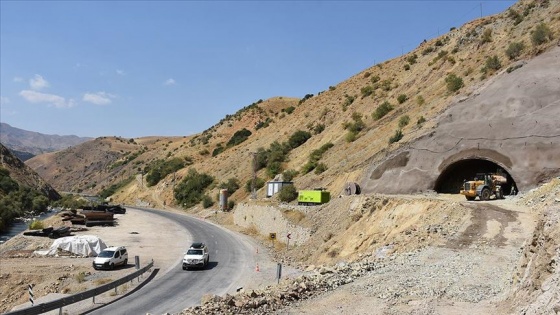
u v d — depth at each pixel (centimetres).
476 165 3978
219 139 14975
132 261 3931
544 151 3447
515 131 3662
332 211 4078
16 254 4375
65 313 2167
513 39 5438
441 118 4338
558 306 884
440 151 4019
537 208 2592
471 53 6178
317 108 10256
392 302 1433
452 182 4041
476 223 2386
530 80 3950
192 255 3509
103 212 6975
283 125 11081
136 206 11781
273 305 1547
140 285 2886
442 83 5803
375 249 2603
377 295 1530
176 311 2214
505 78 4247
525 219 2402
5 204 8588
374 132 5869
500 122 3803
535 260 1177
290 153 8538
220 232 5888
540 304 975
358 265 2052
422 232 2416
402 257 2070
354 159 5412
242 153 10894
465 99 4412
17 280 3362
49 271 3516
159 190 12362
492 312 1223
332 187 5138
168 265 3697
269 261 3788
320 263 3175
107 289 2502
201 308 1523
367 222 3250
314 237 3841
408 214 2912
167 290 2741
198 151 14375
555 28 4747
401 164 4244
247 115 15700
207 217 7938
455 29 8388
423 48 8900
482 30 6662
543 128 3538
